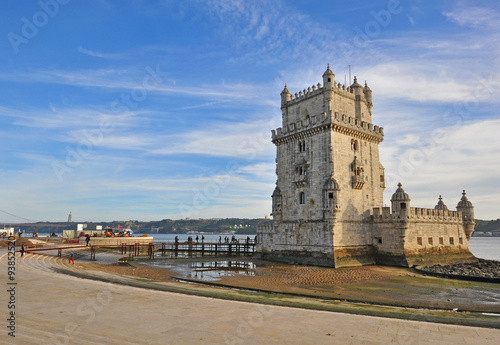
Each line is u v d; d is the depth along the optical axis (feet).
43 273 109.81
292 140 209.87
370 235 197.98
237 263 200.34
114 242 278.05
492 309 92.02
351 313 65.72
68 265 156.76
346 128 192.54
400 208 185.57
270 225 220.43
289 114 219.82
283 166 214.90
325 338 47.67
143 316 57.31
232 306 65.98
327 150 186.50
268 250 219.61
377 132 213.46
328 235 179.42
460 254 221.87
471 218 235.40
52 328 49.65
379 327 53.26
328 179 182.29
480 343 46.26
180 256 255.50
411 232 188.44
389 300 102.17
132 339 45.93
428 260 192.75
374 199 206.28
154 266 187.01
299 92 213.66
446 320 61.00
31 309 60.34
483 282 136.77
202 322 54.39
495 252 467.93
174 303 67.56
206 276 148.15
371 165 208.03
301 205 197.98
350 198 190.49
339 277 145.69
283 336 48.24
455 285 129.59
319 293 111.34
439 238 209.56
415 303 98.58
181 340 45.88
